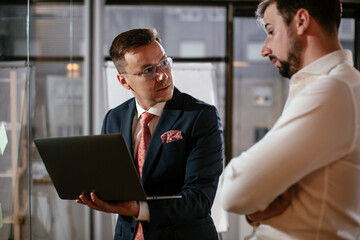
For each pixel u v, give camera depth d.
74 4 3.58
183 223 1.36
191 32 4.01
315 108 0.85
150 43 1.38
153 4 3.99
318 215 0.91
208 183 1.36
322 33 0.95
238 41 4.01
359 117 0.88
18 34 2.12
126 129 1.48
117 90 2.80
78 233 3.54
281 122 0.89
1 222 1.99
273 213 0.97
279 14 0.97
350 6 3.91
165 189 1.40
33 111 2.64
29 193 2.29
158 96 1.39
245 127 4.05
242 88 4.05
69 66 3.48
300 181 0.94
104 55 3.99
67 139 1.14
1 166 1.99
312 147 0.84
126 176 1.13
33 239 2.69
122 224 1.47
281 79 4.05
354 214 0.92
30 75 2.55
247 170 0.88
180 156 1.38
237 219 3.88
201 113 1.41
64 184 1.25
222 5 3.97
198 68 2.93
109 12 4.00
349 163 0.88
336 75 0.90
